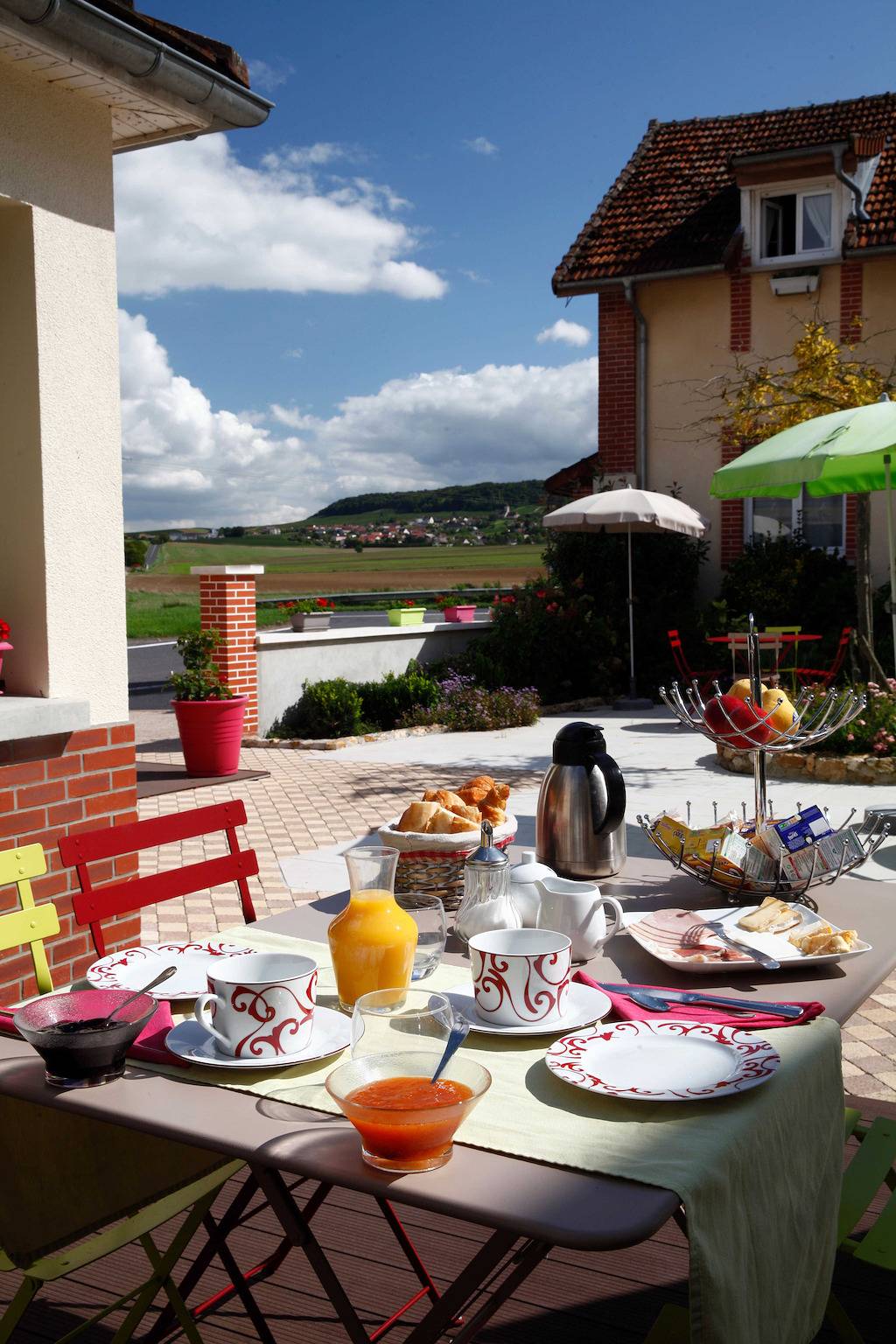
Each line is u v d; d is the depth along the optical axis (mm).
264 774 10477
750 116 18438
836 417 8617
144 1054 1806
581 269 16281
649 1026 1853
